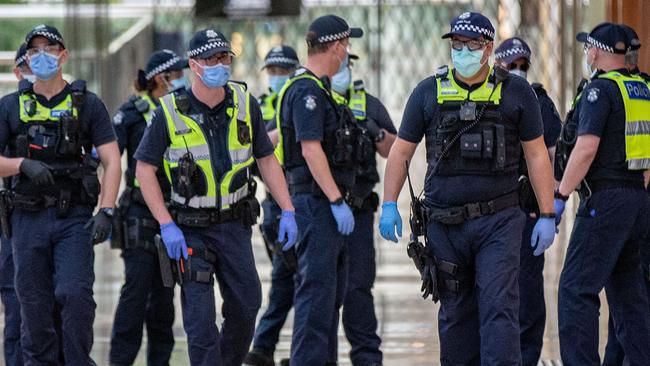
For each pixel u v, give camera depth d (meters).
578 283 22.14
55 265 22.17
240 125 21.48
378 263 37.81
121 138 24.92
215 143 21.30
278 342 28.45
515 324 20.03
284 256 23.36
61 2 47.94
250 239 21.84
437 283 20.56
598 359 22.19
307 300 23.02
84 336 21.98
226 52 20.78
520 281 24.20
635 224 22.02
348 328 24.73
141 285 24.98
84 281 21.98
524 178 22.67
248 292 21.55
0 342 28.42
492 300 19.98
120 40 49.75
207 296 21.06
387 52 47.53
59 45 21.92
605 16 28.33
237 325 21.75
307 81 22.97
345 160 23.28
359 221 24.39
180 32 54.47
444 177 20.45
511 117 20.34
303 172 23.20
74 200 22.38
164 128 21.20
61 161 22.27
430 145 20.62
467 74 20.06
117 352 25.12
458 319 20.86
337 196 22.67
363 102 24.98
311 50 23.23
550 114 24.22
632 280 22.56
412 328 30.06
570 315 22.12
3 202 22.30
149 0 54.59
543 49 37.53
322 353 23.03
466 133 20.20
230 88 21.67
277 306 26.38
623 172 21.86
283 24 53.81
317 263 22.94
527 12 38.44
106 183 22.38
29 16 46.19
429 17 47.59
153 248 24.98
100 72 42.41
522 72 24.69
